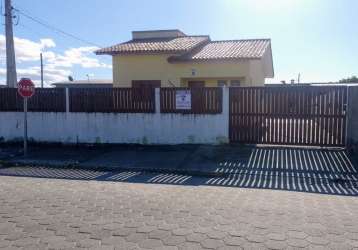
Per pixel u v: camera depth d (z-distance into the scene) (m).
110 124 12.05
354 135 9.68
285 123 10.70
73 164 9.47
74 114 12.30
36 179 8.02
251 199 6.24
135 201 6.14
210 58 16.67
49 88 12.41
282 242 4.33
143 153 10.74
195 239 4.45
